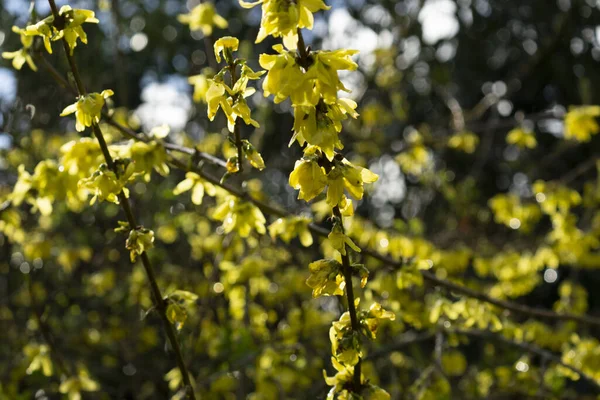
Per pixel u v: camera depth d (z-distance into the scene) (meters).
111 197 1.80
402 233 3.78
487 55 9.14
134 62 8.43
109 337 4.48
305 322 3.63
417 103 8.61
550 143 8.39
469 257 4.04
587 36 8.37
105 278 4.31
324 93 1.23
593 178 7.46
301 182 1.36
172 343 1.94
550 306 7.81
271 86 1.23
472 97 8.96
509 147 8.32
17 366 3.81
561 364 2.91
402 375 3.81
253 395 3.58
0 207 2.73
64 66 4.27
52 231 4.65
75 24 1.70
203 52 7.96
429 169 5.27
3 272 4.68
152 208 4.51
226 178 1.79
